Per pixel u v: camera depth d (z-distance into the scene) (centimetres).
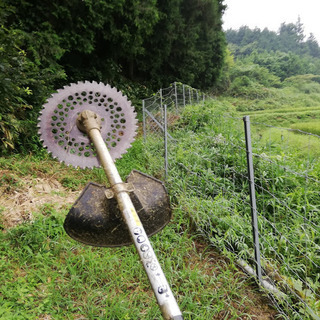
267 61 5544
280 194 353
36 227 286
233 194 355
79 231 145
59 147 165
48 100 167
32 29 805
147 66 1600
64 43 898
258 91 3198
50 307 206
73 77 1080
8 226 301
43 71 586
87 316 202
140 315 206
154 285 99
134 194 139
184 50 1762
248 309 226
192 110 733
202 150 463
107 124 170
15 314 188
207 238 306
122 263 250
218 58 2267
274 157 416
